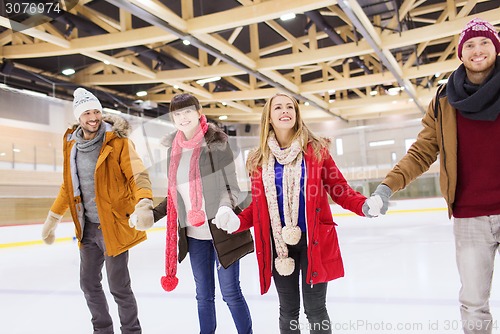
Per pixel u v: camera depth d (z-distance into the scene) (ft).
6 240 19.84
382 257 12.54
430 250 13.43
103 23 20.88
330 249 4.67
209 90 31.07
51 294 10.03
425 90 40.63
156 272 12.14
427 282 8.99
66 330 7.12
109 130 5.45
